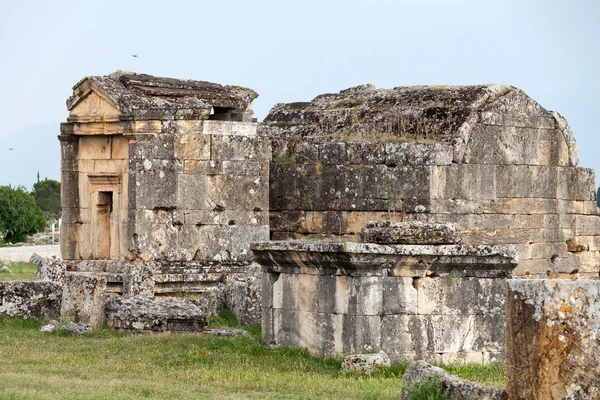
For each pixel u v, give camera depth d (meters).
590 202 52.16
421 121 48.31
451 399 22.34
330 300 30.34
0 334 35.50
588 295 20.52
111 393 25.03
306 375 28.66
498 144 48.22
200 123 45.41
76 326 36.38
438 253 30.00
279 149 49.75
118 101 44.78
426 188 46.12
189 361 30.38
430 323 30.23
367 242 30.27
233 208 45.91
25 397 23.78
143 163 44.34
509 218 48.50
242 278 44.88
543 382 20.47
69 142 46.75
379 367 29.05
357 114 50.34
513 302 20.94
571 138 51.09
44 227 124.44
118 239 45.78
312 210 48.41
